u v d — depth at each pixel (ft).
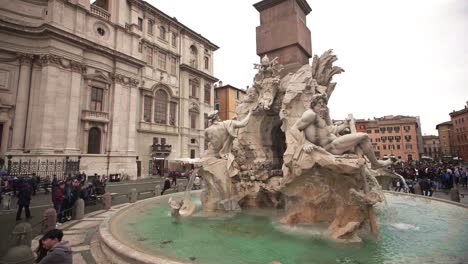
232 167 28.89
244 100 33.06
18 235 16.39
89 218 33.14
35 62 84.38
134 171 105.60
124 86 106.93
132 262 14.17
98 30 99.91
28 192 34.30
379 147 209.36
